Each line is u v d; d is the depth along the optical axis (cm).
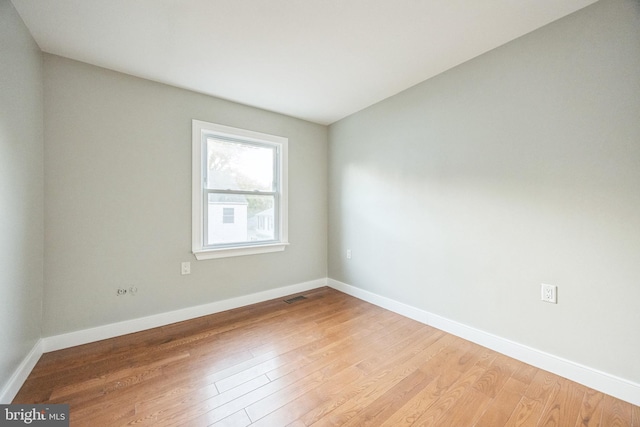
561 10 159
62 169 199
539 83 175
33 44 176
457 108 219
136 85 228
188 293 256
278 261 319
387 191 281
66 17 158
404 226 264
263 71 224
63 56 198
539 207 177
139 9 154
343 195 338
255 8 155
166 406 142
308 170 344
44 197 192
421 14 161
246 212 297
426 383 162
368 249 304
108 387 157
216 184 277
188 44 187
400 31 176
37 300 183
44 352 192
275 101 283
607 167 151
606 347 153
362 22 167
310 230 348
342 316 263
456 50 198
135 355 192
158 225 239
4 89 139
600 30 152
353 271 325
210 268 269
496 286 198
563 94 165
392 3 152
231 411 139
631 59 143
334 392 154
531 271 181
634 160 143
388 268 281
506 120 191
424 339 217
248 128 292
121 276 223
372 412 139
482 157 204
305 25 170
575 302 163
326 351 199
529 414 138
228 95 267
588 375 158
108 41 182
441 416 136
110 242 218
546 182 173
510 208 190
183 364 181
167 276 245
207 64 212
